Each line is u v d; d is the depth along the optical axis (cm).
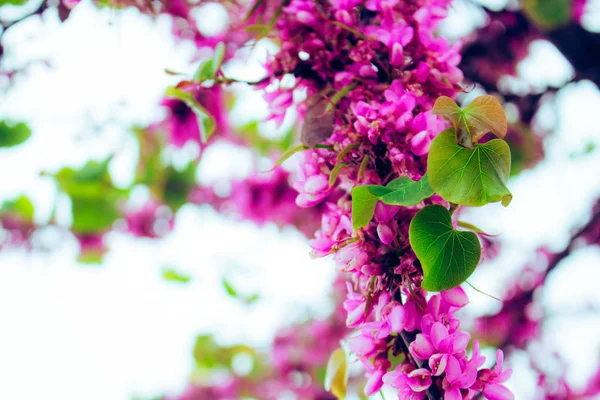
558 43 104
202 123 75
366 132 65
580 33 102
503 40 110
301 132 71
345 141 65
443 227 61
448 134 61
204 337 162
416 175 64
